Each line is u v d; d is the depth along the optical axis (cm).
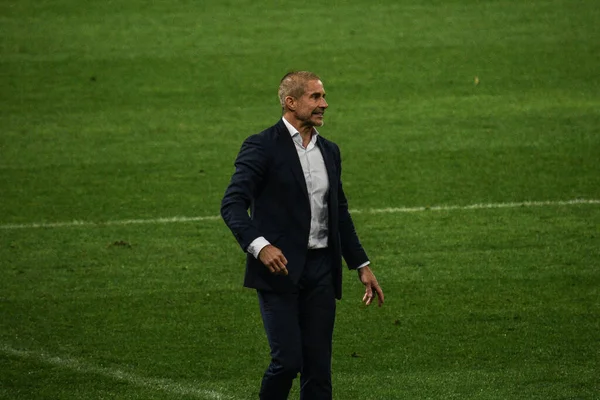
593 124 4744
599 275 3083
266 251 1862
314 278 1980
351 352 2544
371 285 2084
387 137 4653
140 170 4297
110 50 5778
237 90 5294
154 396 2283
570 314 2777
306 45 5819
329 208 1983
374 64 5575
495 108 4997
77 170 4309
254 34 5969
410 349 2558
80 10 6306
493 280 3061
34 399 2262
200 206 3884
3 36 5947
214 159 4416
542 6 6272
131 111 5047
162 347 2589
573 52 5666
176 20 6169
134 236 3556
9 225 3697
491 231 3531
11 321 2778
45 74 5488
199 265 3244
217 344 2608
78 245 3466
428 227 3591
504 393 2270
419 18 6141
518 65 5534
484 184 4075
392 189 4041
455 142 4569
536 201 3866
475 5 6309
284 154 1959
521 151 4441
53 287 3058
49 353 2547
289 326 1927
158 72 5512
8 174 4269
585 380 2336
